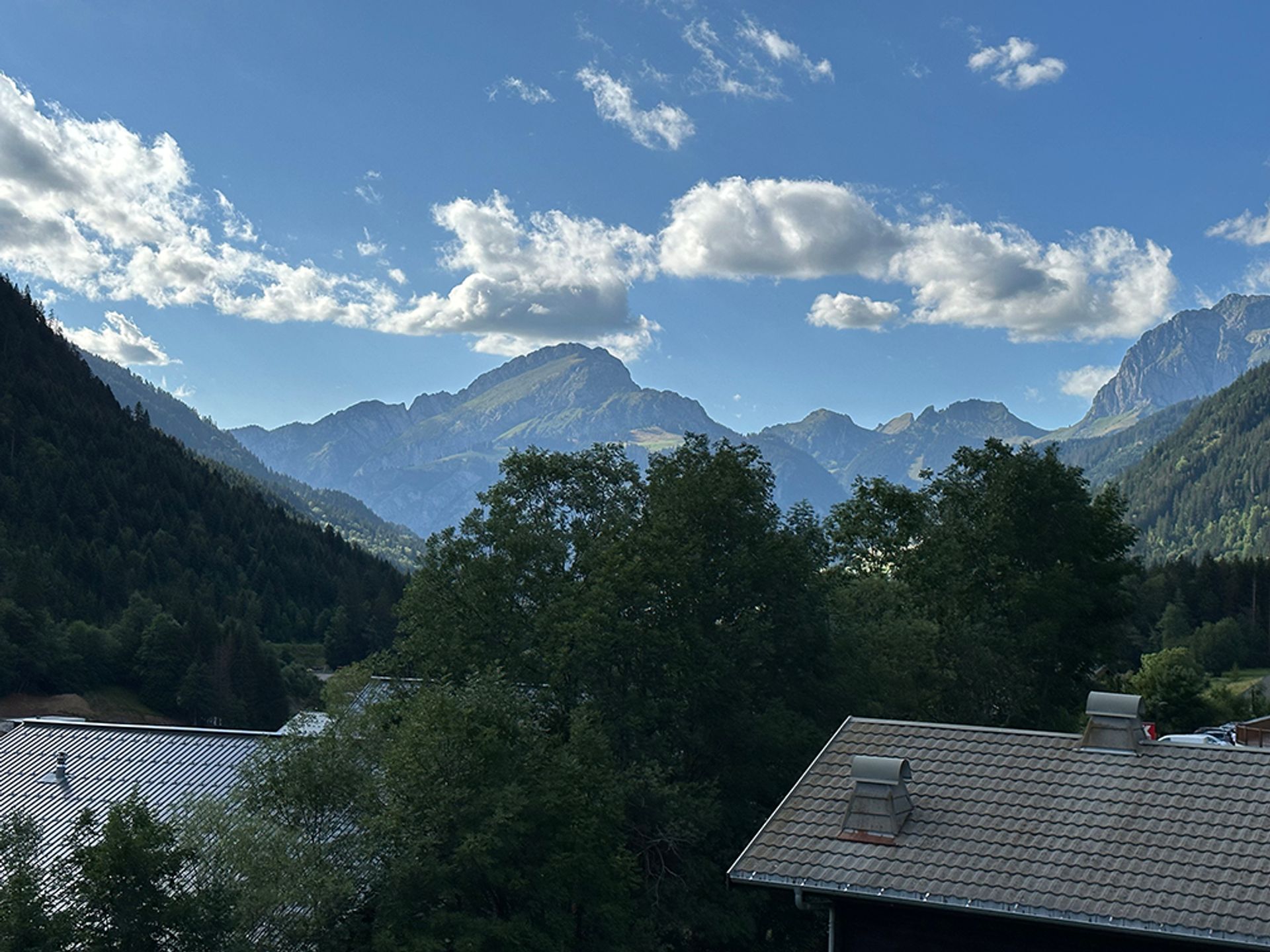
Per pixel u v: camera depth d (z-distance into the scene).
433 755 28.77
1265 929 16.80
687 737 39.94
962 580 55.81
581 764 32.19
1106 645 57.56
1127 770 21.11
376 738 32.50
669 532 41.16
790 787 39.56
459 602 41.97
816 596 43.62
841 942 19.88
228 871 25.81
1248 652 168.38
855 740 23.53
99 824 38.62
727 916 35.50
